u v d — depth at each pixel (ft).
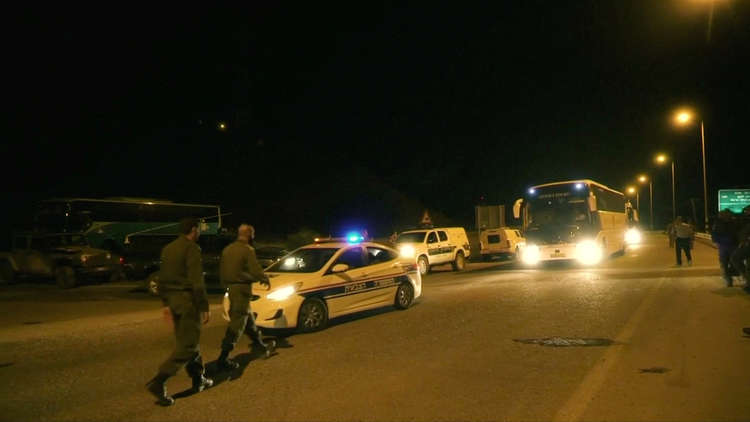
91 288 74.28
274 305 33.17
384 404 20.63
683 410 19.26
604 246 85.40
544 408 19.72
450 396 21.31
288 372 25.53
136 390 23.56
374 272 39.70
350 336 33.22
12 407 21.65
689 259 72.79
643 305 40.75
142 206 101.45
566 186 82.17
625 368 24.50
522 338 30.89
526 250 82.99
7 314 50.21
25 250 78.43
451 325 35.35
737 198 140.46
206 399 21.90
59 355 31.40
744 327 32.42
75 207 92.32
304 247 39.50
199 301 21.40
